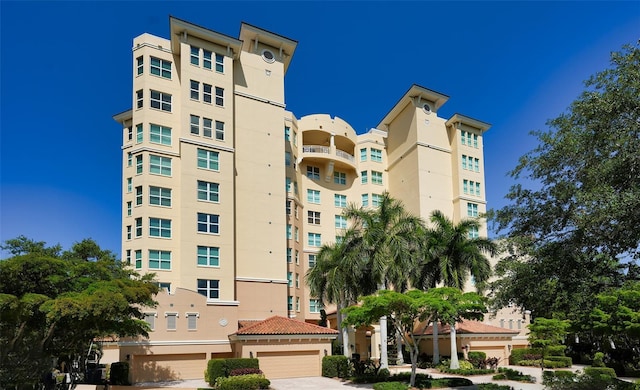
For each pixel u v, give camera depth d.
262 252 43.66
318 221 55.00
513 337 51.72
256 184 44.78
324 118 56.19
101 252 29.61
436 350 40.53
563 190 16.73
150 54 41.47
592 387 24.06
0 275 20.61
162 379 32.91
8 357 20.64
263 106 47.00
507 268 18.64
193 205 39.75
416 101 56.88
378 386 26.77
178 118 41.31
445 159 57.12
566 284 17.47
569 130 17.00
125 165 40.94
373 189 58.88
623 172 14.79
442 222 40.34
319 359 34.72
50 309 19.30
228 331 36.06
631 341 41.19
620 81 15.09
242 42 44.69
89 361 41.09
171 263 38.28
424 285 39.16
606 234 15.44
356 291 37.16
